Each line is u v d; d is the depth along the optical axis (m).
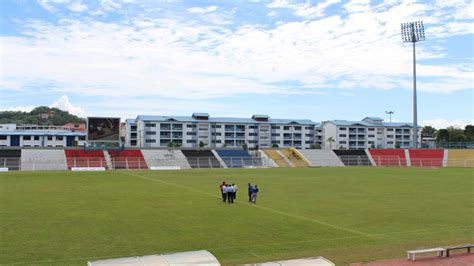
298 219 31.98
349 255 20.97
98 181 59.66
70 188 50.66
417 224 30.92
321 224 30.27
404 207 38.69
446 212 36.09
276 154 118.88
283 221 31.11
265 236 26.31
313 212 35.56
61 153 96.31
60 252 22.17
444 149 123.12
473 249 21.95
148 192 47.56
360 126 179.62
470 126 181.88
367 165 116.88
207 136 160.12
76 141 140.12
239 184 58.72
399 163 117.06
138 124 160.00
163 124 155.75
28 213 33.16
